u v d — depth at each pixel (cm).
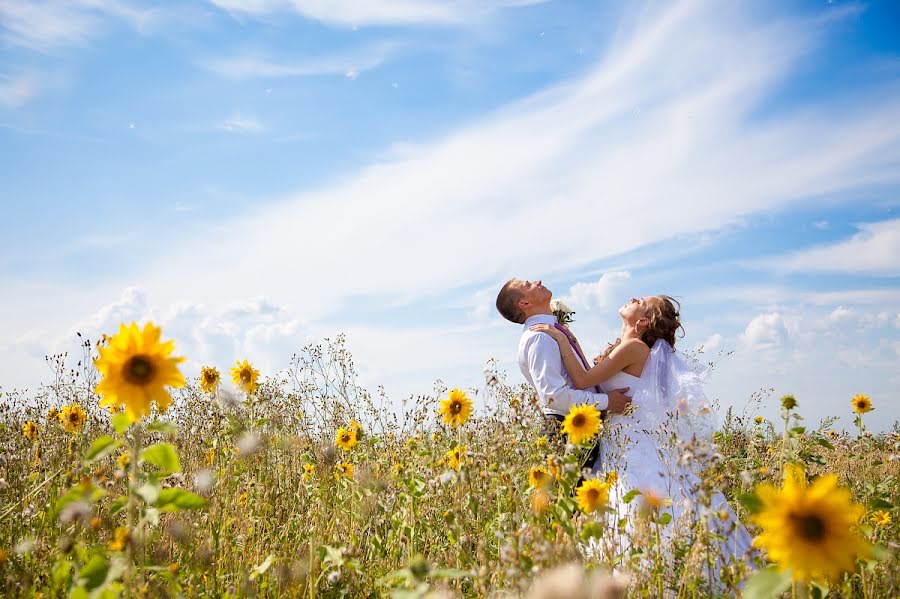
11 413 551
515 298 568
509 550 253
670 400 464
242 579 309
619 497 426
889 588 279
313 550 304
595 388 519
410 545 329
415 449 449
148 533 322
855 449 561
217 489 375
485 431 420
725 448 497
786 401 408
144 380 226
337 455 435
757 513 178
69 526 333
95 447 233
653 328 512
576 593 155
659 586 289
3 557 288
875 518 376
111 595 224
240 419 429
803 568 168
